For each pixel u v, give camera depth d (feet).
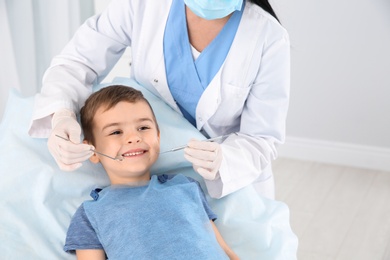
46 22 10.22
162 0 5.93
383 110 11.53
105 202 5.38
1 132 6.17
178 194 5.44
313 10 11.23
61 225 5.62
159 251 4.99
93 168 5.92
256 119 6.02
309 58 11.55
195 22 5.81
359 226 9.80
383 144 11.75
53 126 5.59
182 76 5.98
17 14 9.76
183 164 6.14
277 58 5.82
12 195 5.64
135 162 5.52
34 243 5.45
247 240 5.75
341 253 9.07
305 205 10.41
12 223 5.52
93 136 5.69
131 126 5.62
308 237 9.45
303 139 12.13
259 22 5.79
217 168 5.51
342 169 11.81
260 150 5.97
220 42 5.81
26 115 6.11
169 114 6.26
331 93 11.69
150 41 6.00
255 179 6.39
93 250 5.23
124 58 10.79
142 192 5.47
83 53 6.28
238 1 5.41
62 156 5.24
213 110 6.01
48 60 10.46
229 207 5.93
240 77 5.84
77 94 6.03
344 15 11.13
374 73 11.35
